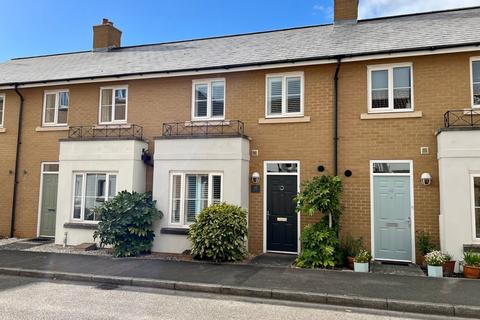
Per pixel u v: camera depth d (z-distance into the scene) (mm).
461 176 8148
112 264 8562
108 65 12977
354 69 9852
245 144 10164
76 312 5598
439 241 8750
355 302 6109
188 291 6926
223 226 8930
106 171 10945
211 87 11125
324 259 8367
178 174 10320
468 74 8992
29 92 12945
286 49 10953
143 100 11750
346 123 9781
